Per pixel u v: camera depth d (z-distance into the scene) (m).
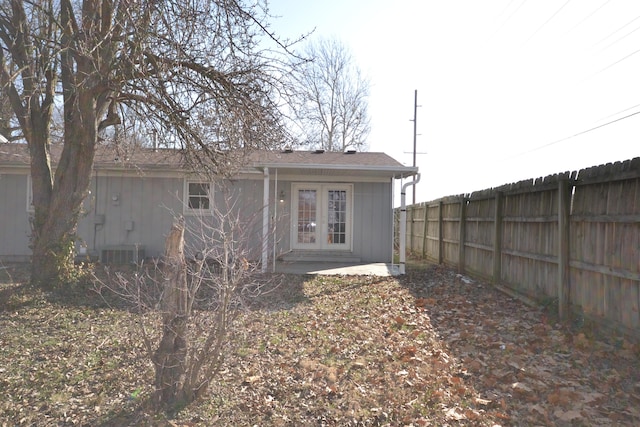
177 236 4.14
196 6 7.31
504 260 9.07
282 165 11.76
